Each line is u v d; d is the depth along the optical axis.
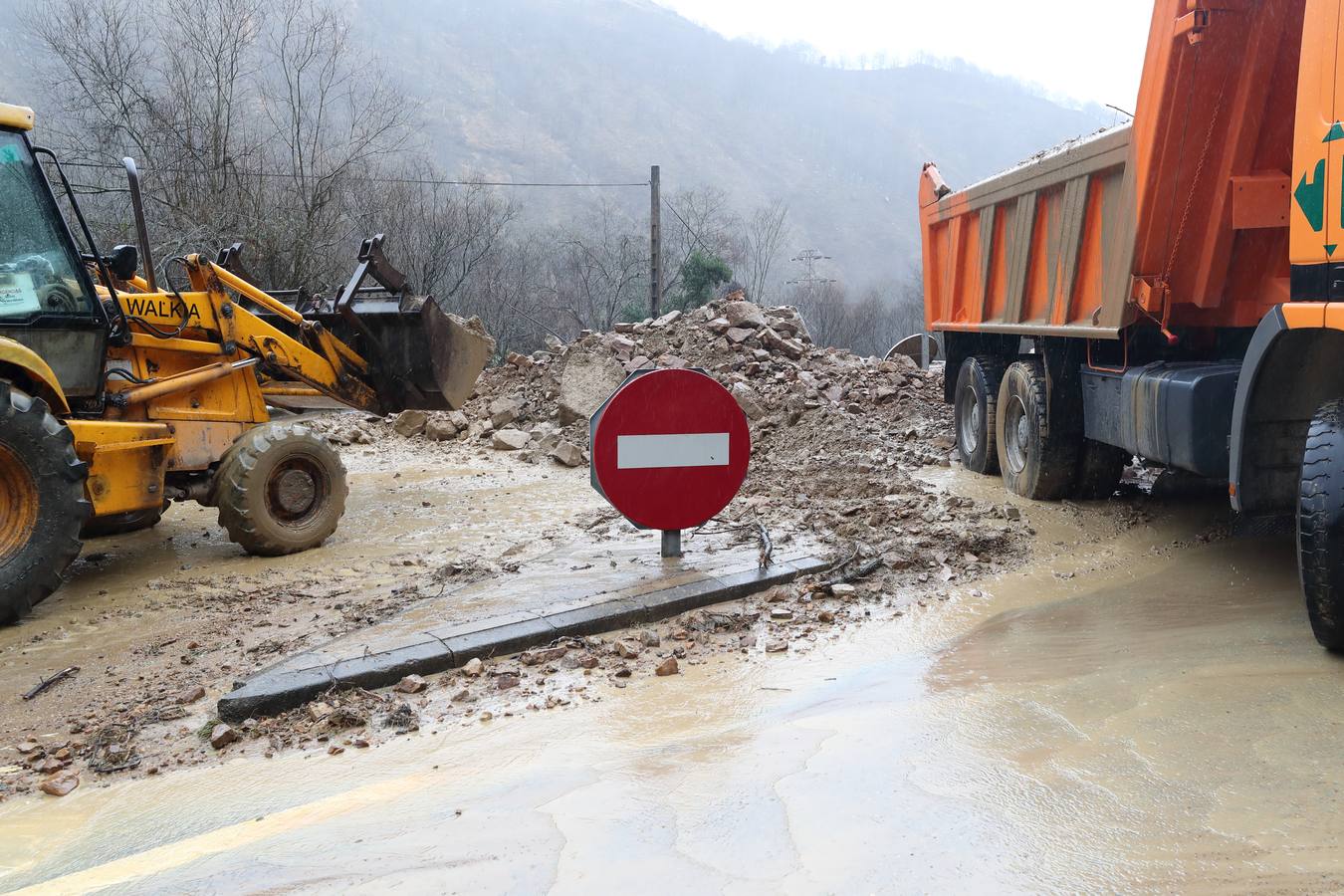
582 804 2.87
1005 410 7.66
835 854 2.46
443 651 4.29
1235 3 4.62
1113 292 5.72
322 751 3.53
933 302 9.96
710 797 2.86
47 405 5.53
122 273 6.22
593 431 5.44
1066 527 6.39
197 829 2.95
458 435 11.68
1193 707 3.29
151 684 4.28
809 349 12.72
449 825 2.81
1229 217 5.09
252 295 7.30
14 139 5.71
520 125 167.12
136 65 22.81
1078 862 2.35
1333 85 3.60
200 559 6.59
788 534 6.39
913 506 6.86
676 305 37.06
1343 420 3.68
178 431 6.64
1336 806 2.53
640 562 5.71
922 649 4.33
